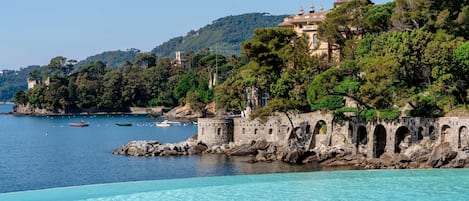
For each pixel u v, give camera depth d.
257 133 125.94
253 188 70.81
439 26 113.38
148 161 117.81
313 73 124.88
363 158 105.62
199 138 131.12
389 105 106.56
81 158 128.38
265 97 146.50
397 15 120.06
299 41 130.88
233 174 99.81
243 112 159.00
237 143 127.12
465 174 78.31
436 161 95.38
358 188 70.69
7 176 107.06
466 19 112.69
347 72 111.06
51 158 131.12
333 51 149.38
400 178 76.00
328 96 115.12
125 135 190.50
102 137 184.62
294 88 125.75
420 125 101.06
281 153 113.38
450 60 100.94
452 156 95.38
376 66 103.50
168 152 125.25
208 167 107.81
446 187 70.81
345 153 109.19
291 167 104.81
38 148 155.25
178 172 103.88
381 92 103.50
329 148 111.81
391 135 104.06
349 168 101.88
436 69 101.00
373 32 135.00
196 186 71.56
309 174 78.38
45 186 96.44
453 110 100.88
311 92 109.81
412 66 106.44
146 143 131.88
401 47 104.56
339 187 71.06
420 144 100.62
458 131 96.38
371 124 106.69
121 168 110.75
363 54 122.94
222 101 196.38
